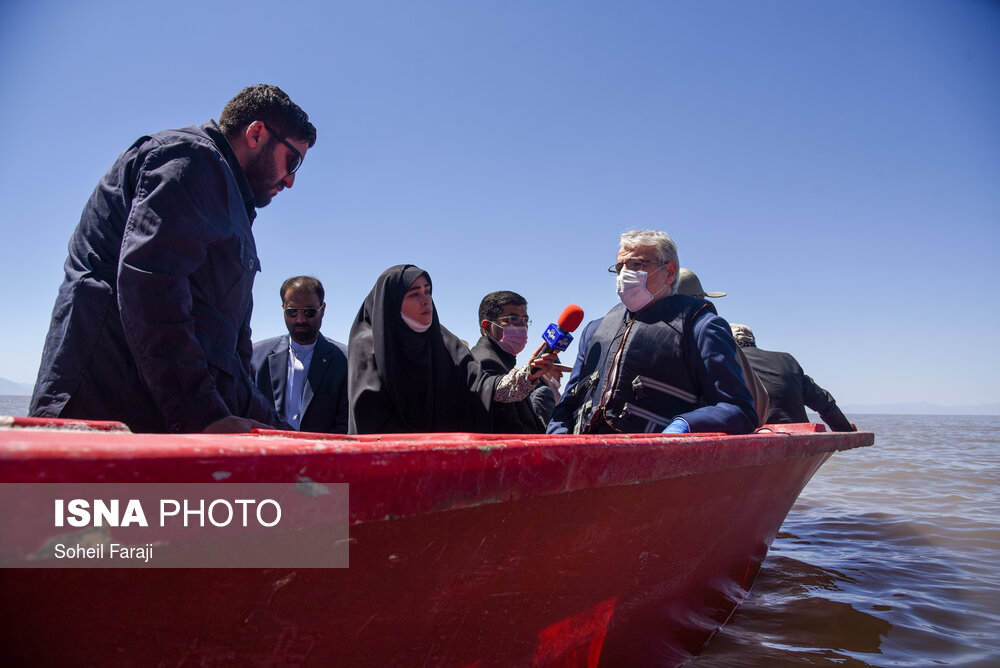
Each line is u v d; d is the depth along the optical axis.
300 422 4.21
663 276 2.96
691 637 2.52
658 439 1.66
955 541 4.73
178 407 1.83
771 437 2.46
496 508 1.20
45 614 0.73
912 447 16.69
